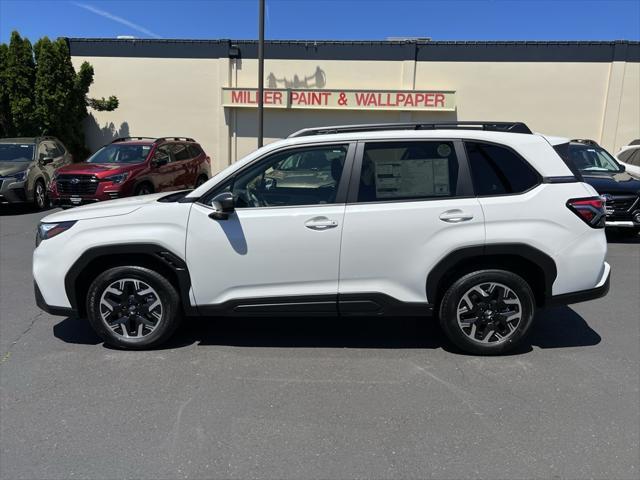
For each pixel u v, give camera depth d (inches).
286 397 139.9
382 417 129.7
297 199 161.8
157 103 776.3
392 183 160.2
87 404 135.6
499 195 158.6
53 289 166.1
